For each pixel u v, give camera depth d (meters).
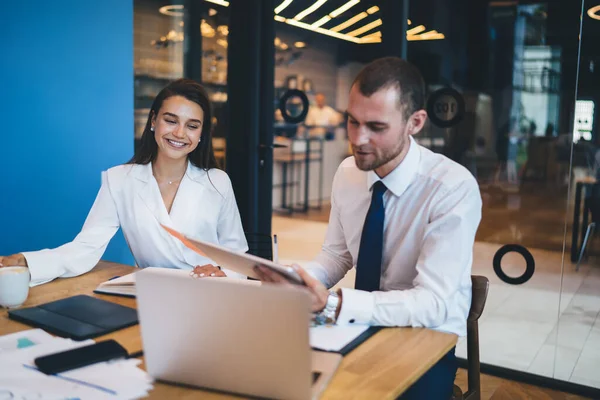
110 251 3.05
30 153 2.71
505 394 2.78
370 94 1.33
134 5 3.63
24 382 0.98
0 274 1.40
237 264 1.25
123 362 1.09
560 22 4.67
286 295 0.88
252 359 0.93
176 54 3.89
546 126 4.90
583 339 3.24
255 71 3.91
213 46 3.93
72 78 2.84
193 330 0.96
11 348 1.14
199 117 1.96
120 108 3.08
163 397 0.96
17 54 2.61
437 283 1.40
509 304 3.73
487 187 5.01
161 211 1.94
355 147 1.39
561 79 4.76
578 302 3.45
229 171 4.06
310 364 0.90
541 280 4.07
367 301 1.31
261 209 4.08
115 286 1.57
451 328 1.47
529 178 4.99
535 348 3.17
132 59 3.11
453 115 3.80
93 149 2.98
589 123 3.25
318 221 6.56
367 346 1.21
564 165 4.89
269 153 4.02
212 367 0.97
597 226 3.34
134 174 1.96
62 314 1.35
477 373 1.59
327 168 6.98
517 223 4.93
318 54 4.07
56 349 1.13
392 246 1.60
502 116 4.91
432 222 1.47
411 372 1.09
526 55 4.82
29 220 2.74
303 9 3.97
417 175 1.55
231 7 3.88
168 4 3.80
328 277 1.74
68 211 2.90
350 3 3.71
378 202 1.56
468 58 4.57
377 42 3.58
